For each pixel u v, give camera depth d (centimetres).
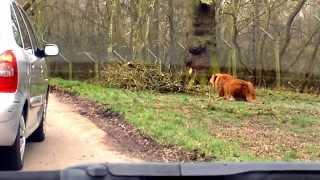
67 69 2959
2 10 748
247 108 1694
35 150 942
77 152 947
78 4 3234
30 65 796
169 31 2972
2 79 693
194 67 2194
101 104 1560
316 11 2977
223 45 2872
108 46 2902
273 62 2883
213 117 1477
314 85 2848
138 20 2855
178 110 1552
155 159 930
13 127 697
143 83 2155
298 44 2923
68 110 1512
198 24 2211
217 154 948
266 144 1130
